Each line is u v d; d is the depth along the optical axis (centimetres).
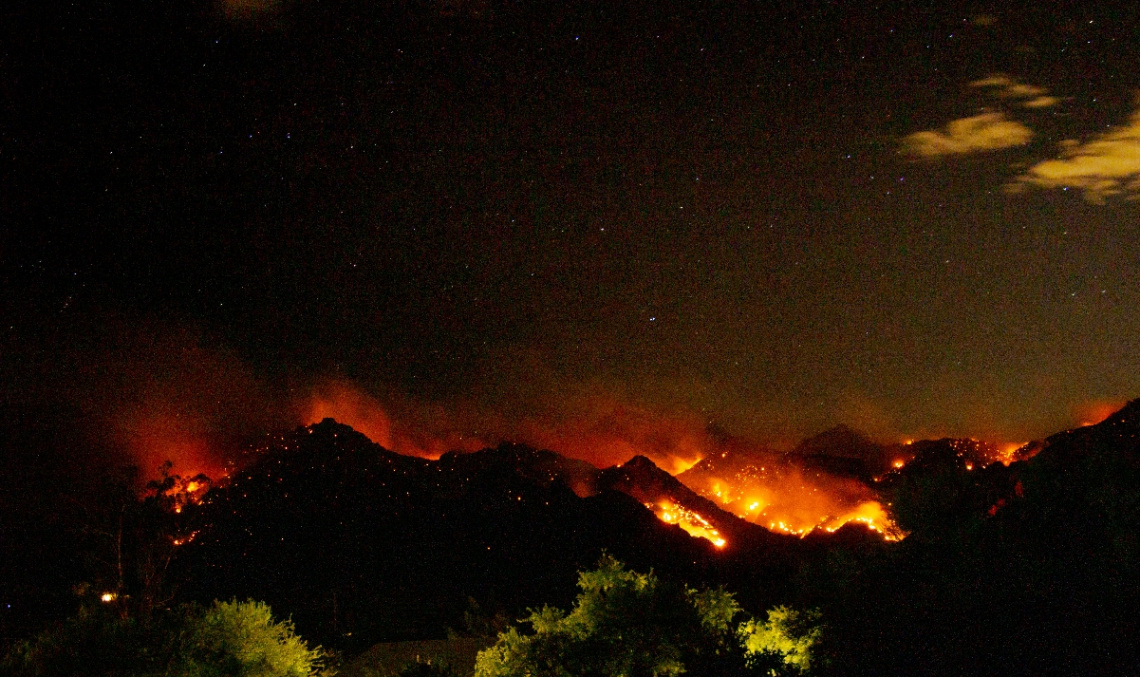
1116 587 378
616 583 788
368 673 1006
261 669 863
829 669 449
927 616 411
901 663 409
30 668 784
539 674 777
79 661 777
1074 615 372
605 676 745
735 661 544
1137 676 349
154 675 799
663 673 712
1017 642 375
